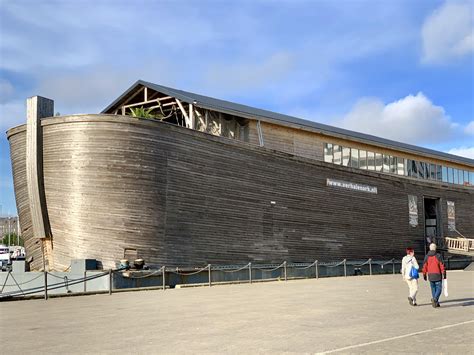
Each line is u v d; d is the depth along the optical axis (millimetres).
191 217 26641
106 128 24906
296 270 32344
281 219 32094
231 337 9602
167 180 25750
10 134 28062
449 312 13062
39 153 25828
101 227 24375
